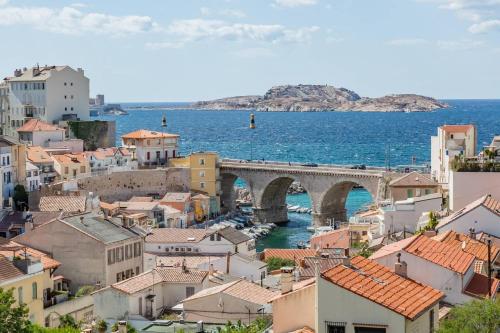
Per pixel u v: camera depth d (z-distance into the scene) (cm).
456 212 11050
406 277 6244
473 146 18238
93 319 10231
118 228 14225
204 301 9325
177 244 16412
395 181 18425
